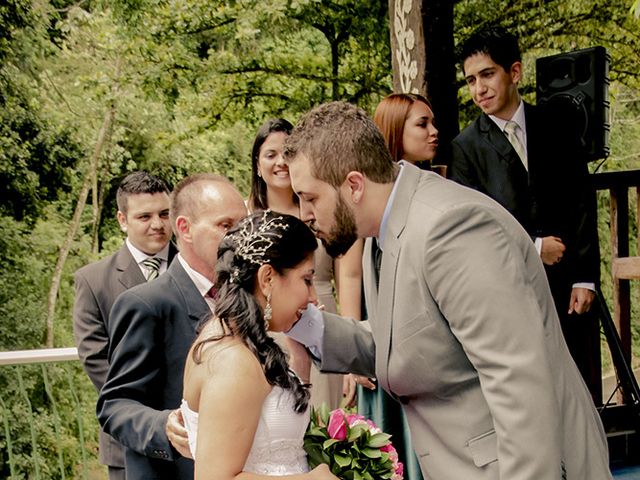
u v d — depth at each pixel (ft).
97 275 10.31
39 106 48.14
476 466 6.13
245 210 7.48
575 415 6.02
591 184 13.87
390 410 10.35
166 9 39.32
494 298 5.61
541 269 6.14
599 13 37.29
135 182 10.52
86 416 43.73
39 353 10.77
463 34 38.06
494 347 5.58
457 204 5.94
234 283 5.98
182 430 6.23
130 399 7.02
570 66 14.93
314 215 6.50
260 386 5.73
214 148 50.24
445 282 5.82
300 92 41.93
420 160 11.82
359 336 7.60
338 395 11.62
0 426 40.45
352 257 10.89
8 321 47.57
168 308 7.19
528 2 37.52
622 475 12.86
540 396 5.46
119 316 7.16
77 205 50.01
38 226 49.03
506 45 12.08
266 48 42.91
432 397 6.36
